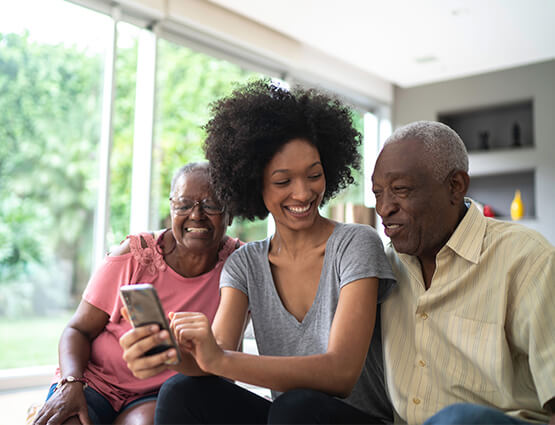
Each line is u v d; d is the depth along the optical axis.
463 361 1.16
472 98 5.65
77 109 8.21
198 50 4.12
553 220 5.18
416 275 1.24
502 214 5.70
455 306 1.17
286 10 4.05
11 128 7.99
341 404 1.06
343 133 1.46
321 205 1.54
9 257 8.09
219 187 1.50
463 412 0.86
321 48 4.73
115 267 1.61
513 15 4.08
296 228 1.31
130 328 1.58
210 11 3.96
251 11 4.08
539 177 5.27
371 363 1.34
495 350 1.10
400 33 4.42
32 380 3.03
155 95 3.67
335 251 1.28
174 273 1.62
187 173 1.59
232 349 1.30
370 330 1.17
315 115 1.38
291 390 1.06
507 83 5.46
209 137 1.49
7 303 7.94
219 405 1.15
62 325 7.65
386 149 1.21
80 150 8.31
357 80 5.51
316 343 1.27
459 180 1.19
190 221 1.56
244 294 1.38
